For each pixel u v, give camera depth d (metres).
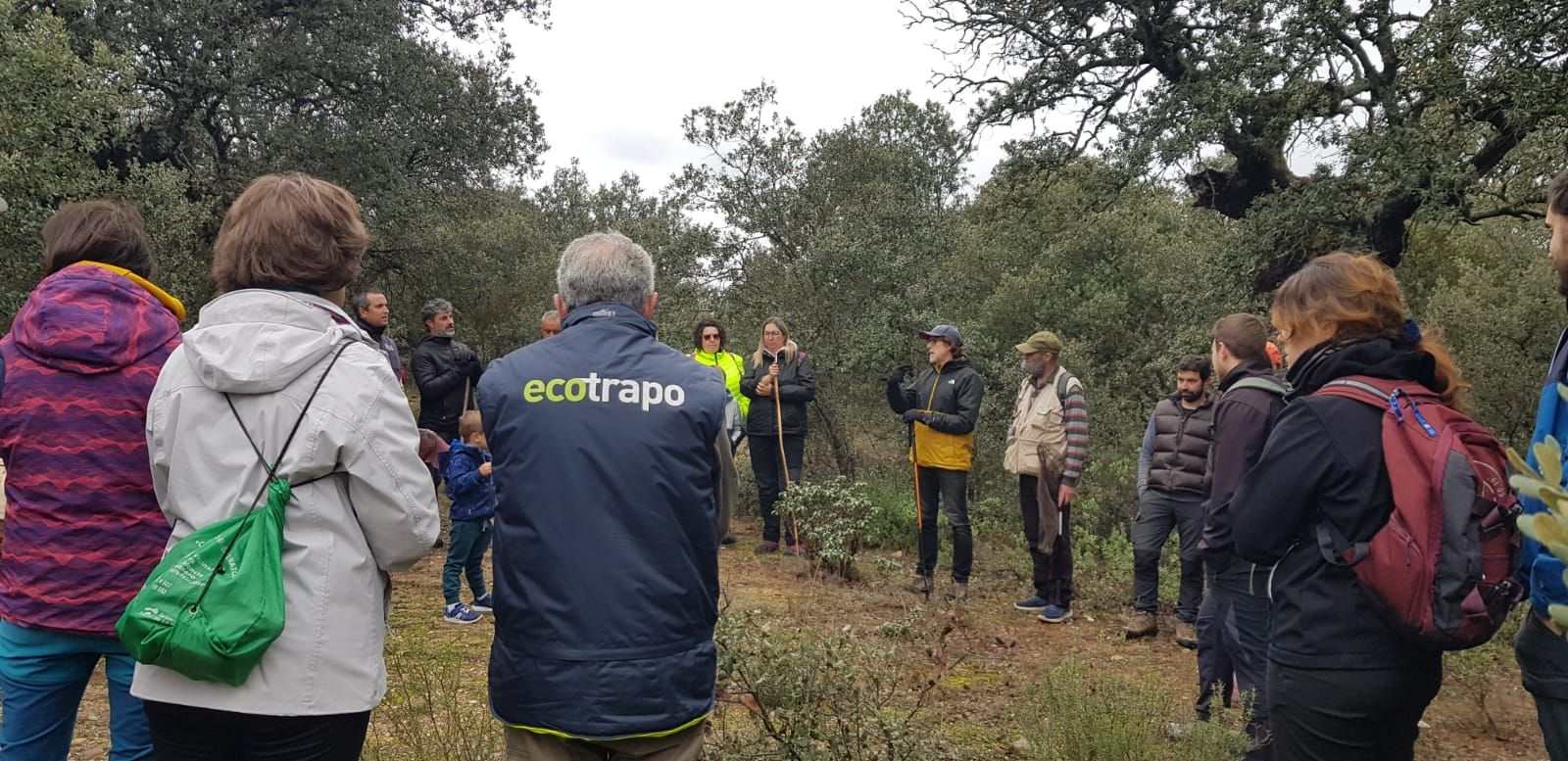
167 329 2.28
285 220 1.91
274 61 14.93
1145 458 6.03
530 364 2.09
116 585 2.17
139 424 2.18
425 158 17.80
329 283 1.98
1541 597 1.99
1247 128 11.79
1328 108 10.83
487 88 17.88
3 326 10.02
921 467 6.67
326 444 1.80
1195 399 5.81
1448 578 1.91
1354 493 2.03
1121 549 7.84
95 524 2.15
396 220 16.38
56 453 2.13
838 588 6.66
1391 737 2.14
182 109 14.73
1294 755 2.18
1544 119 8.59
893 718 3.41
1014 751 3.81
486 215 20.95
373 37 15.79
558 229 31.30
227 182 15.17
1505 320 11.42
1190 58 12.40
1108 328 12.22
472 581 5.74
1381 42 10.62
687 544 2.03
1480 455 2.00
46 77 9.78
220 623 1.67
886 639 5.16
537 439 2.00
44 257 2.37
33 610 2.14
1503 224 15.23
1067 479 6.25
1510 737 4.46
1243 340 3.86
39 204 9.73
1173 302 11.82
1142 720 3.49
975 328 11.26
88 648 2.20
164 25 14.02
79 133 10.20
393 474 1.87
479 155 17.98
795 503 6.64
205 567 1.71
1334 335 2.26
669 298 11.88
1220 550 3.29
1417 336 2.24
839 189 12.41
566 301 2.25
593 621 1.93
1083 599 6.96
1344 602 2.07
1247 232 11.08
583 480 1.97
